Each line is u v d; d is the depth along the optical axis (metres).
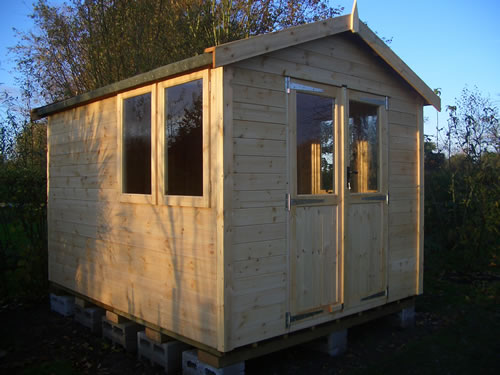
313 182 4.18
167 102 4.08
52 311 6.14
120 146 4.70
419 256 5.42
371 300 4.75
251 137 3.62
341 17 4.28
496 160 8.43
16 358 4.42
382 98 5.00
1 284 6.59
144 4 10.12
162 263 4.10
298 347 4.68
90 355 4.54
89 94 5.07
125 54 10.24
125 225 4.65
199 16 10.16
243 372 3.62
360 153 4.73
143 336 4.36
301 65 4.07
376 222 4.88
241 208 3.54
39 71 11.53
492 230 8.45
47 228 6.57
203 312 3.62
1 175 6.38
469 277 7.65
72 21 10.88
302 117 4.09
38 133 10.36
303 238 4.04
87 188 5.36
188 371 3.79
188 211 3.79
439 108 5.57
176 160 3.97
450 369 4.05
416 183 5.46
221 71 3.43
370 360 4.29
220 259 3.42
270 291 3.75
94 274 5.20
